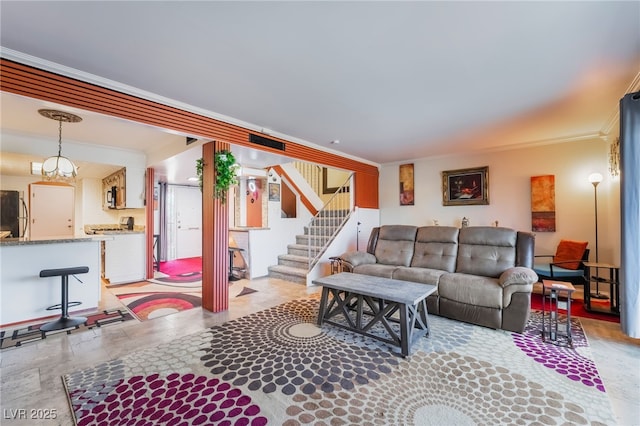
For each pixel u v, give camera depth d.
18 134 4.03
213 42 2.05
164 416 1.71
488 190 5.27
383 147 5.17
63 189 6.38
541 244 4.71
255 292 4.48
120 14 1.74
